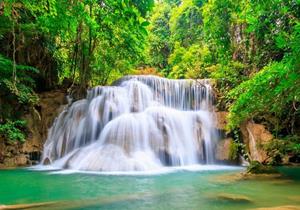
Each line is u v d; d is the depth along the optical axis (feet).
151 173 34.65
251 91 24.80
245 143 45.06
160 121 46.57
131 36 57.67
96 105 50.29
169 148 43.68
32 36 50.47
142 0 23.50
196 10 100.12
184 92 55.52
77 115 49.78
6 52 48.37
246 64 50.39
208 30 58.90
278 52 44.73
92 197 21.17
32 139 46.85
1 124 45.16
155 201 19.83
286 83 20.30
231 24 53.31
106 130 45.52
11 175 33.17
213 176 31.76
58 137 48.08
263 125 45.11
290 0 29.30
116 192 22.97
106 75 70.33
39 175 33.09
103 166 37.06
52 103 52.06
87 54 56.70
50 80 56.18
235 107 29.68
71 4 24.06
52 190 24.04
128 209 17.76
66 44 61.41
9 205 18.70
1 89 46.19
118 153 40.06
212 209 17.66
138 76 58.44
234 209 17.65
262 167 31.96
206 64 73.87
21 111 47.98
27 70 50.72
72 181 28.78
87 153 41.42
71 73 60.34
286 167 39.42
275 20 33.55
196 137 46.70
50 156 45.68
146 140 43.98
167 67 108.58
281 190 23.35
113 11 19.90
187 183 27.20
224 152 45.06
